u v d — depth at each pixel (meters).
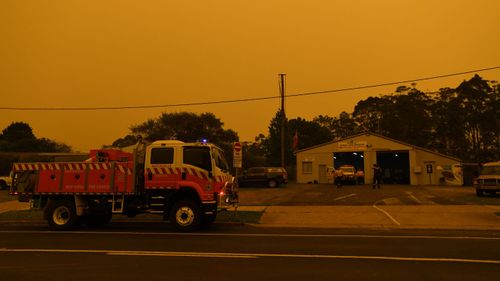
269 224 16.30
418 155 48.41
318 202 22.94
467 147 74.50
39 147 78.06
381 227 15.49
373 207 19.88
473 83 74.69
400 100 79.00
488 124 72.50
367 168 50.03
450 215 17.45
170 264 8.85
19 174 15.27
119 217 18.14
